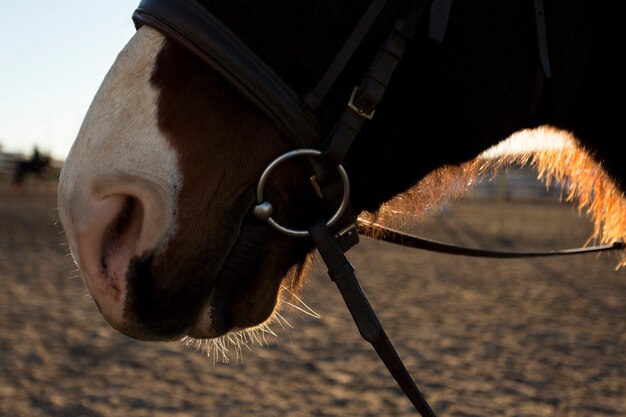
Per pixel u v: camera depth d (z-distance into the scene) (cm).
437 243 202
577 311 701
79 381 448
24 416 381
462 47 129
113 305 120
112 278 120
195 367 487
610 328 621
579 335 592
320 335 584
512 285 880
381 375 470
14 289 762
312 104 123
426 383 454
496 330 608
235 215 123
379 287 838
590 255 1210
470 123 131
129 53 127
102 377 458
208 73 123
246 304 128
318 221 130
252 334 166
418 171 136
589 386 450
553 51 134
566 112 155
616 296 798
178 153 120
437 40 121
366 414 394
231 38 122
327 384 450
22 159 2984
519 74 132
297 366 491
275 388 441
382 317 655
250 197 124
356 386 446
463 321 643
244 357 514
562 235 1459
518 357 520
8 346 526
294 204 129
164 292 121
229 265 125
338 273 128
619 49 142
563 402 417
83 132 124
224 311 126
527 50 132
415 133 132
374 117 130
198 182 121
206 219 121
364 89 123
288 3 124
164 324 121
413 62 128
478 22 129
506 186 3394
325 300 742
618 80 145
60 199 123
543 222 1878
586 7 138
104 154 119
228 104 123
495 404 413
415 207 163
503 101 131
